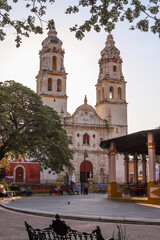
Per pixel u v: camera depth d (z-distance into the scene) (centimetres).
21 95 3638
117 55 7662
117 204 2036
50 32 7494
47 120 3597
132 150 3164
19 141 3238
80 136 6725
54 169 3881
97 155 6750
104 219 1315
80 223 1272
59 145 3691
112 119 7150
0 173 4459
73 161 6488
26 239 953
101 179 6650
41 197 3381
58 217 543
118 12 946
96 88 7838
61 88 7012
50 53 7131
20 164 5847
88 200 2502
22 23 934
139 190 2859
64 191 5266
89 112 6938
